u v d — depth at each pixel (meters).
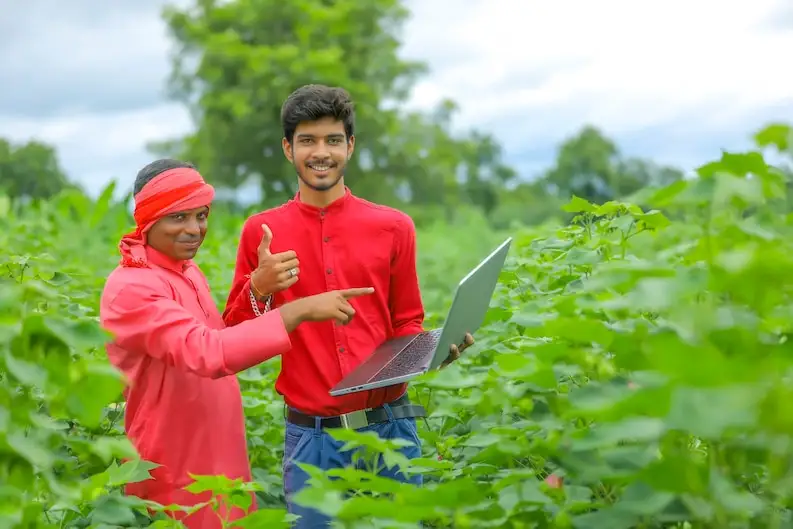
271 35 66.88
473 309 3.26
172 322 3.21
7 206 9.19
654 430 1.70
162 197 3.31
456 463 3.25
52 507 2.53
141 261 3.34
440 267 13.11
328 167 3.63
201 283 3.57
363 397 3.63
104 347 3.74
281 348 3.23
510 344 3.39
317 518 3.52
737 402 1.43
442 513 2.05
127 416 3.42
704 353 1.43
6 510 1.90
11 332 1.85
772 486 1.80
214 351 3.18
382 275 3.75
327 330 3.65
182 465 3.35
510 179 98.31
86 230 9.63
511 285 4.49
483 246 16.38
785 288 1.78
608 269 1.96
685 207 2.00
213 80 63.62
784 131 1.93
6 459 1.90
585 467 2.11
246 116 61.41
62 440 2.14
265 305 3.53
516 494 2.19
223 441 3.41
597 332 1.97
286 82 60.56
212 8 67.81
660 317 2.89
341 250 3.70
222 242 9.35
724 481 1.75
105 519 2.60
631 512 1.96
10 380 2.20
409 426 3.69
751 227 2.05
